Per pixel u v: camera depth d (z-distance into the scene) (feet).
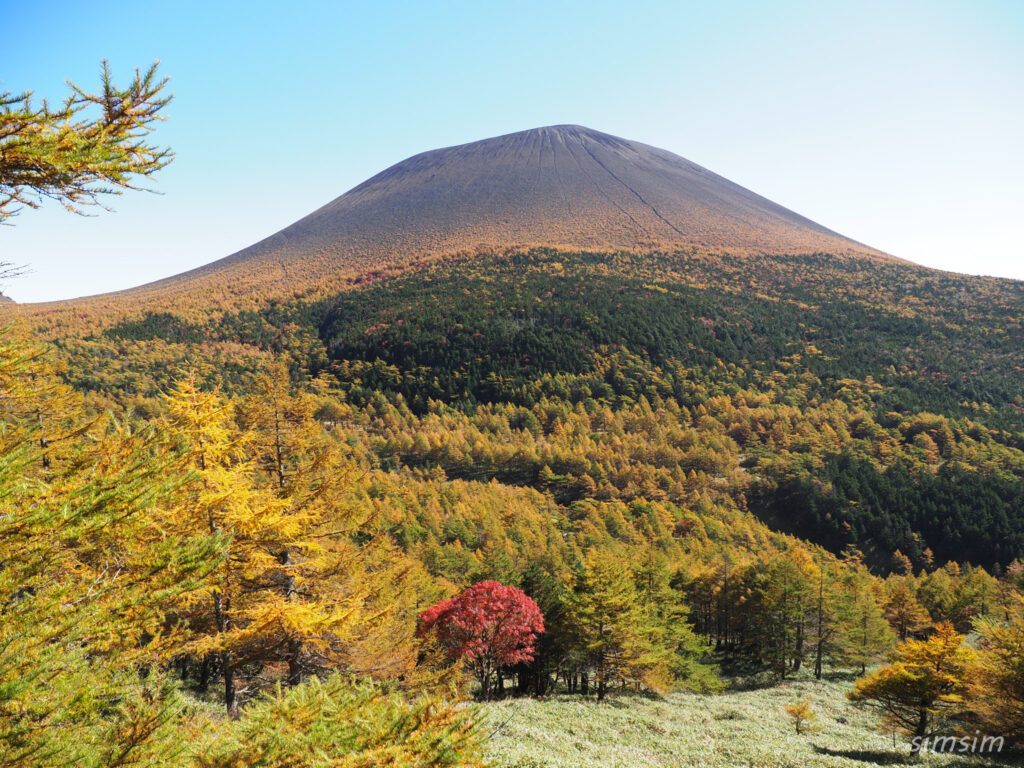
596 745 73.36
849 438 457.27
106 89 16.30
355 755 18.39
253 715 21.71
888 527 347.77
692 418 535.19
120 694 20.26
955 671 86.84
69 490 17.79
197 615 44.50
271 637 48.73
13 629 16.66
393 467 406.82
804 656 170.19
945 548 338.54
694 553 263.49
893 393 570.87
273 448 55.67
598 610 111.55
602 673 111.96
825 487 380.99
